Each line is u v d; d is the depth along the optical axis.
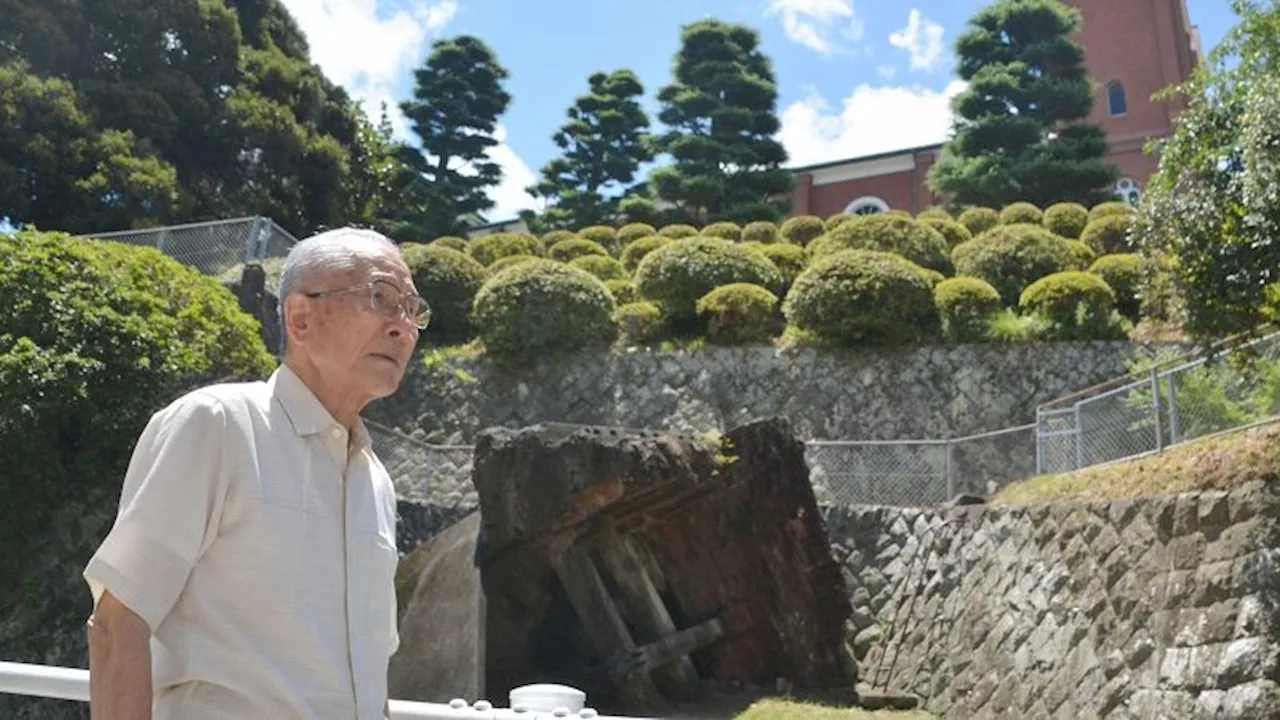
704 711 10.46
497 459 10.80
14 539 10.53
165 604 1.72
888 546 13.56
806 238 24.72
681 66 34.06
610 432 10.78
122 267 11.97
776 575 11.34
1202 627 7.57
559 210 34.34
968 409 16.11
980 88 29.05
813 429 16.66
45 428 10.76
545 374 18.39
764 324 18.06
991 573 11.30
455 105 35.06
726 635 11.51
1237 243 8.55
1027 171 27.31
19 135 21.50
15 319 10.88
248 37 28.58
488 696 11.03
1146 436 10.56
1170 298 9.71
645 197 33.88
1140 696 7.98
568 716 2.06
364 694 1.86
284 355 2.03
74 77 24.03
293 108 28.27
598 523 10.90
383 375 2.01
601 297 18.84
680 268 18.98
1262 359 9.05
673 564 11.69
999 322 16.70
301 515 1.84
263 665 1.74
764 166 33.41
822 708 10.45
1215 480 8.16
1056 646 9.44
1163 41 37.00
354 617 1.89
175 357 11.40
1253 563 7.35
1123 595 8.68
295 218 27.50
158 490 1.75
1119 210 22.45
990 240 19.56
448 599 10.21
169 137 24.39
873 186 37.38
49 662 10.38
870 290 16.92
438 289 20.25
